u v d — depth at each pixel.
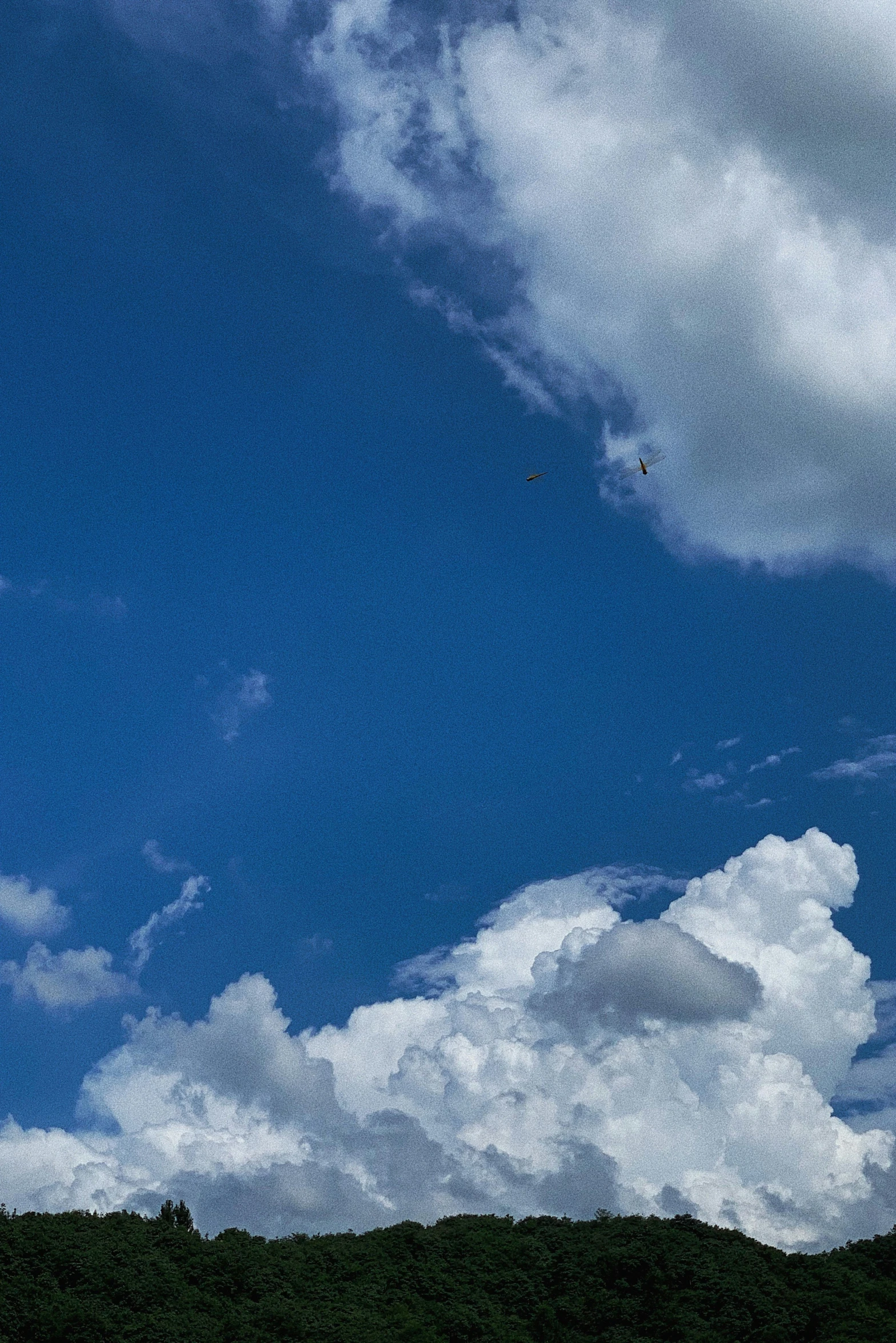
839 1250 89.88
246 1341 78.31
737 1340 78.25
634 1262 87.56
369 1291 88.31
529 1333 84.25
